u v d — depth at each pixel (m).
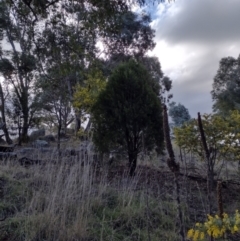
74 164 5.19
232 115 6.16
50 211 3.76
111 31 7.55
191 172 5.89
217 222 2.11
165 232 3.91
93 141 6.41
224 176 6.25
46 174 4.86
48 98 15.48
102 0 6.95
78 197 4.27
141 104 6.25
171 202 4.65
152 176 5.57
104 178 5.06
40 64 9.34
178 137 5.84
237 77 20.42
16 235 3.58
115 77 6.41
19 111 16.59
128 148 6.25
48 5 7.13
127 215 4.16
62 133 14.06
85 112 9.25
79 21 7.57
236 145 5.74
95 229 3.84
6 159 6.38
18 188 4.57
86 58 8.34
